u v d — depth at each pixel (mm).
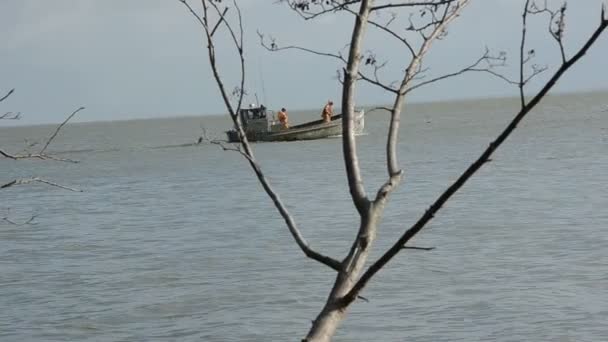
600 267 47156
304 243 11031
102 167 155000
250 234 65750
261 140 171125
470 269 47562
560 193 80062
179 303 43438
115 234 69938
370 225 10867
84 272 53250
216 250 58969
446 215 69562
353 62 11203
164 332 38844
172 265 53844
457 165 117438
